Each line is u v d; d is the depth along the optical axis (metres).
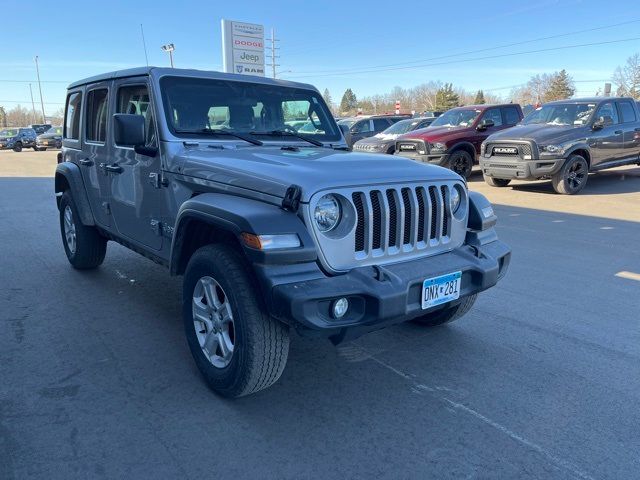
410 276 3.00
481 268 3.37
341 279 2.84
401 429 2.97
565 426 3.00
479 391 3.38
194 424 2.98
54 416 3.04
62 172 5.49
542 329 4.33
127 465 2.62
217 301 3.24
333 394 3.34
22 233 7.93
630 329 4.33
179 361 3.75
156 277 5.68
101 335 4.18
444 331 4.30
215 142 3.94
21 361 3.72
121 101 4.43
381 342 4.11
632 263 6.23
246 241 2.77
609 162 12.12
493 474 2.60
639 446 2.82
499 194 11.71
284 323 2.96
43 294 5.11
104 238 5.64
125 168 4.36
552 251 6.78
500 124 14.36
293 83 4.72
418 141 13.63
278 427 2.97
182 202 3.63
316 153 3.69
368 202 2.96
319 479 2.55
